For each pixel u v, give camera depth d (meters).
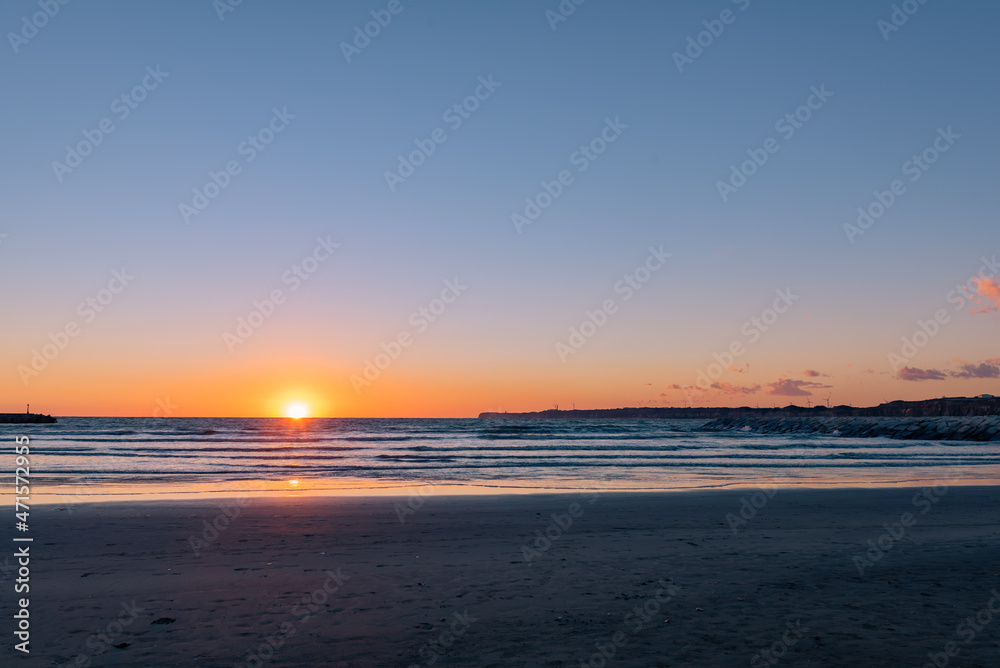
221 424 135.00
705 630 5.82
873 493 18.70
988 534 11.41
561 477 27.06
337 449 52.38
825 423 101.94
